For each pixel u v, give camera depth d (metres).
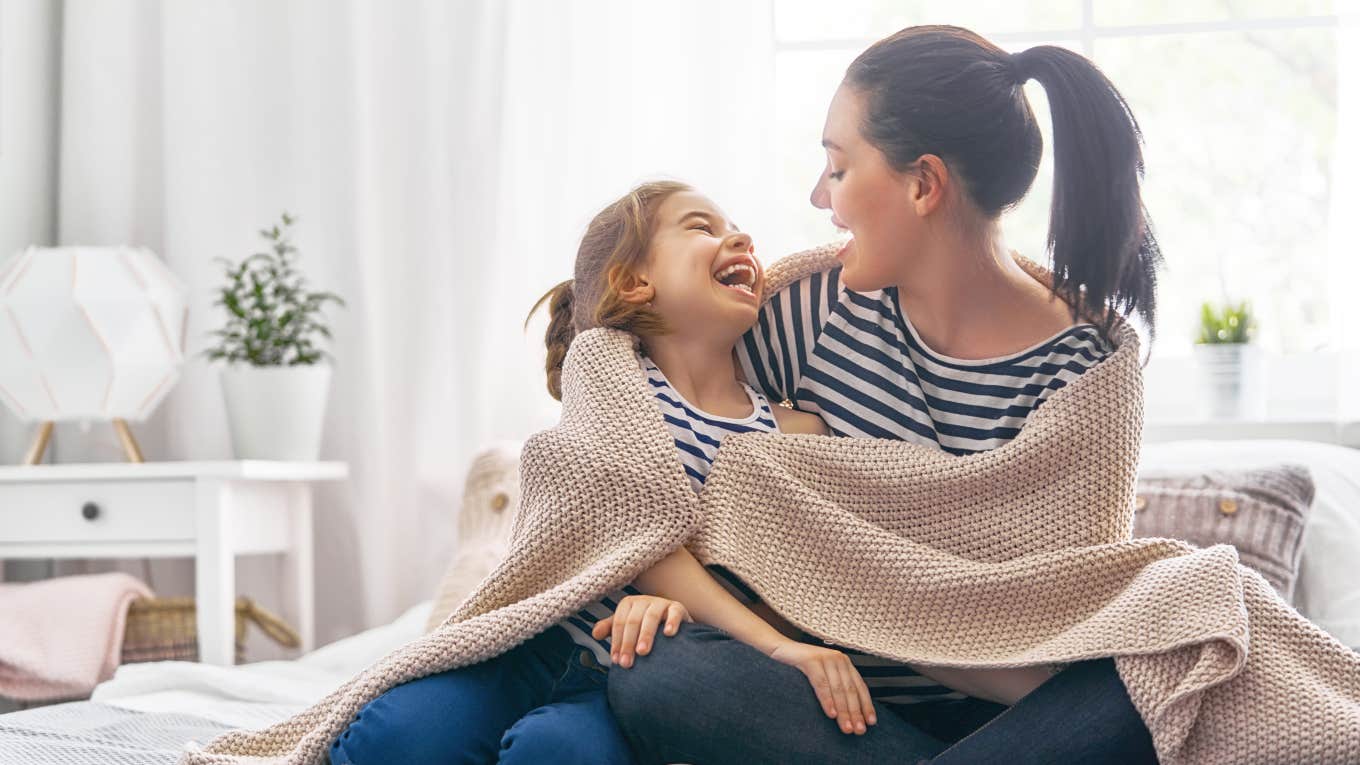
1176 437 2.38
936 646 1.12
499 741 1.11
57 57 2.76
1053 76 1.17
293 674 2.05
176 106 2.66
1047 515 1.16
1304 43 2.46
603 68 2.53
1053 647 1.06
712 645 1.07
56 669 2.19
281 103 2.68
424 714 1.07
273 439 2.44
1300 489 1.88
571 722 1.05
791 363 1.35
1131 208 1.16
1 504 2.41
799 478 1.21
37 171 2.71
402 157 2.62
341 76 2.63
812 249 1.37
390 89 2.62
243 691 1.87
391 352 2.61
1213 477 1.91
